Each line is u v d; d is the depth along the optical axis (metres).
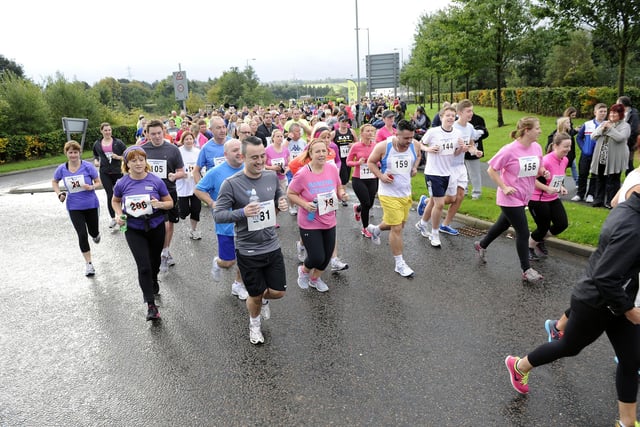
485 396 3.37
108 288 5.86
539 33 19.72
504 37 20.27
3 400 3.63
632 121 7.69
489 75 45.03
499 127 21.28
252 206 3.79
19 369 4.07
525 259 5.32
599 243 2.63
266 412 3.31
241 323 4.71
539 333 4.22
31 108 23.72
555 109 23.59
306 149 4.85
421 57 31.77
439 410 3.24
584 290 2.69
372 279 5.68
